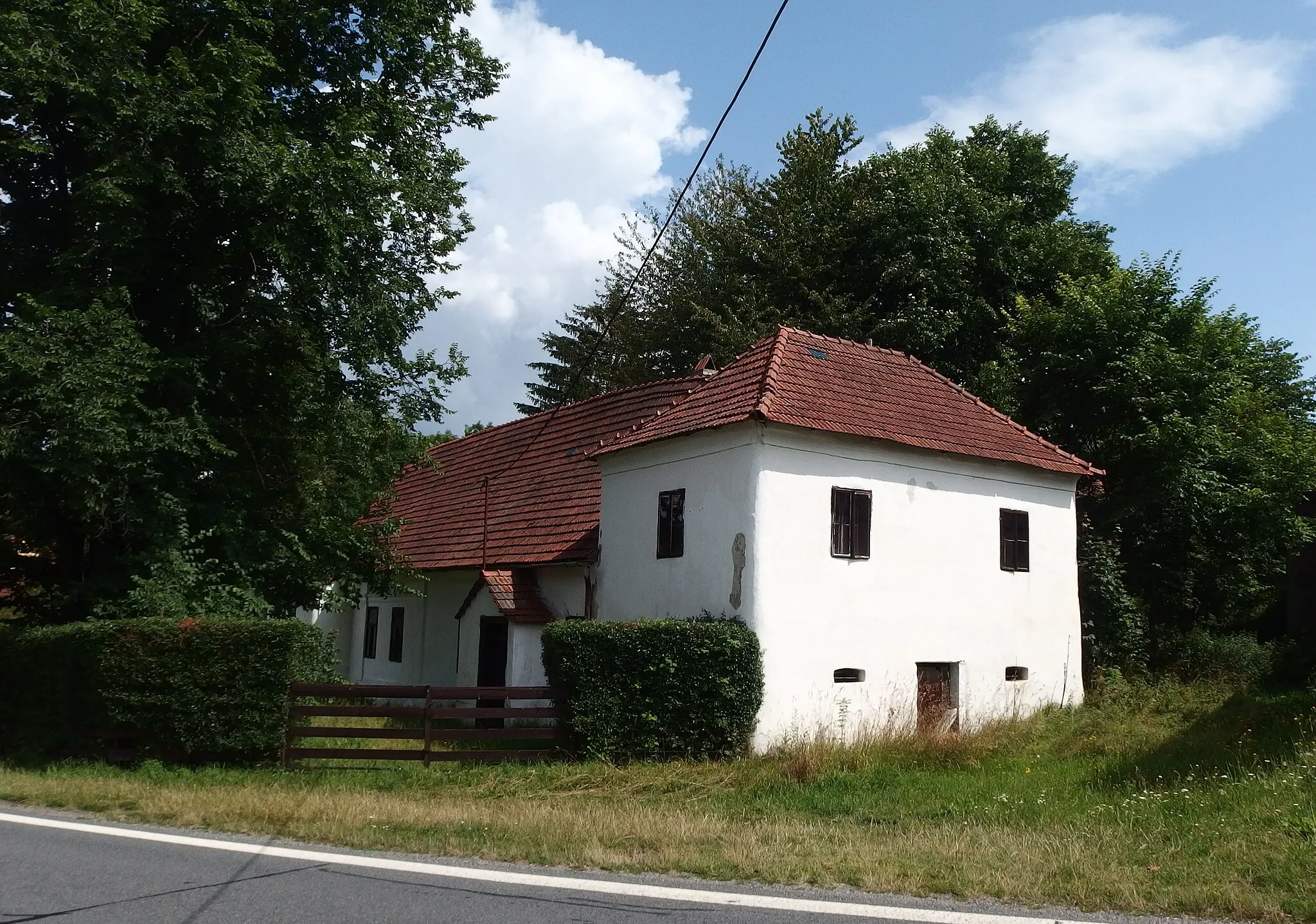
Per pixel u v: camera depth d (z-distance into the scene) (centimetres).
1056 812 940
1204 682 1972
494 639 1948
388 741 1521
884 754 1295
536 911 604
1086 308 2223
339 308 1712
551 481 2156
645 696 1345
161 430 1455
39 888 655
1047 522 1780
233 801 969
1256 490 2105
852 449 1528
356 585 1945
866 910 611
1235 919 603
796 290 2859
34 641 1358
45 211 1616
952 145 3058
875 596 1519
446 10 1864
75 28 1354
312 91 1730
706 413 1559
